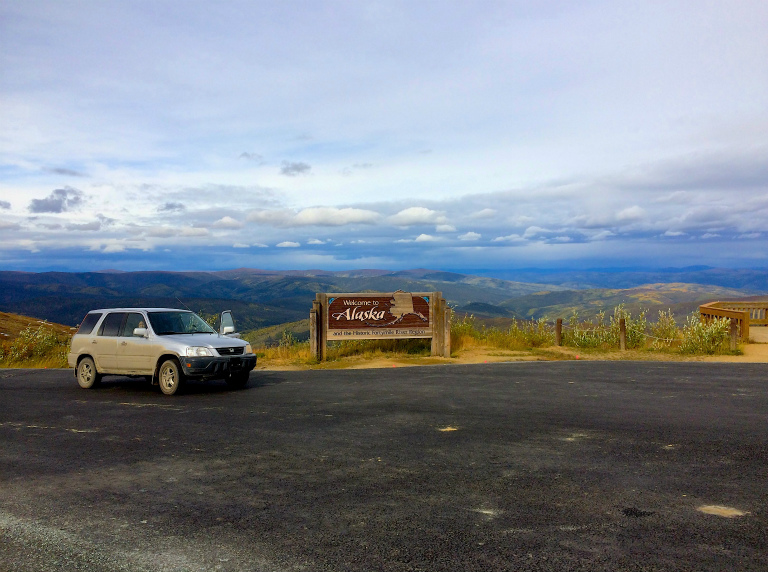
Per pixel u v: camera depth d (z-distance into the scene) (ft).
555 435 23.04
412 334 57.88
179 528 14.07
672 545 12.39
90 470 19.56
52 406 33.37
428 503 15.42
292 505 15.55
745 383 36.17
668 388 34.63
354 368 50.49
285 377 44.86
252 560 12.16
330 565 11.81
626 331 62.95
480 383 38.40
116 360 39.70
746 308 77.15
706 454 19.72
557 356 56.49
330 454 20.93
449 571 11.40
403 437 23.34
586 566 11.47
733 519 13.83
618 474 17.66
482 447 21.39
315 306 57.11
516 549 12.35
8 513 15.39
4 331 112.27
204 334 40.50
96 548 12.99
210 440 23.68
